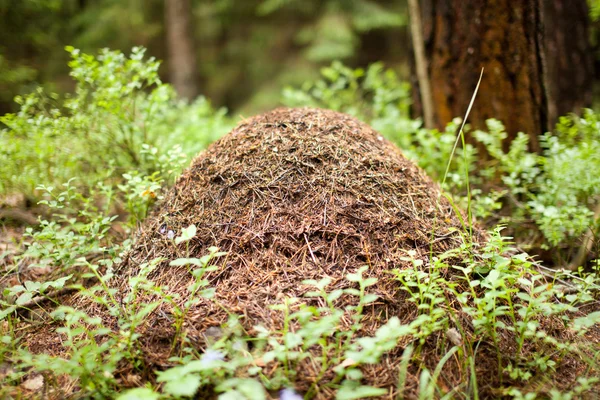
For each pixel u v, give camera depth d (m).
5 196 3.18
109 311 2.20
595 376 1.91
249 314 1.99
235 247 2.27
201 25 12.28
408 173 2.69
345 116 2.94
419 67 3.89
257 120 2.83
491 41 3.51
